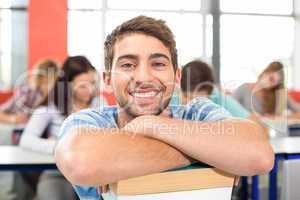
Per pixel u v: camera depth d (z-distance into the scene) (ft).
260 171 1.81
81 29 17.07
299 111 11.07
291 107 11.23
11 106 10.39
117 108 2.08
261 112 5.66
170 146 1.78
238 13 20.03
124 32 2.02
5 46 17.61
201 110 2.16
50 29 16.79
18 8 17.65
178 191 1.78
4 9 17.56
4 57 17.57
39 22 16.71
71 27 16.99
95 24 17.16
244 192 6.66
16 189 7.48
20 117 9.30
